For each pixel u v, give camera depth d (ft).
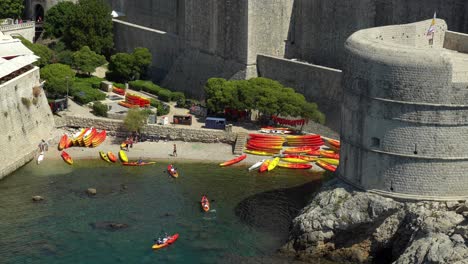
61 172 444.14
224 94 502.38
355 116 349.00
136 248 360.07
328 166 447.01
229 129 485.15
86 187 423.64
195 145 483.10
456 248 306.35
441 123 329.72
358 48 345.31
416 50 329.93
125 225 380.17
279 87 498.69
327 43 530.27
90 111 520.83
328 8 524.93
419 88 328.08
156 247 359.87
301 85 506.89
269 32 537.24
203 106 523.70
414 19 493.36
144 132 493.36
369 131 343.05
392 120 335.26
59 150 475.31
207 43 558.56
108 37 632.38
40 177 437.58
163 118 500.74
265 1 530.27
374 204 341.41
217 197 412.36
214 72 552.82
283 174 442.09
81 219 386.32
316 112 485.15
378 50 336.08
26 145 463.83
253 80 504.43
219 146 481.05
